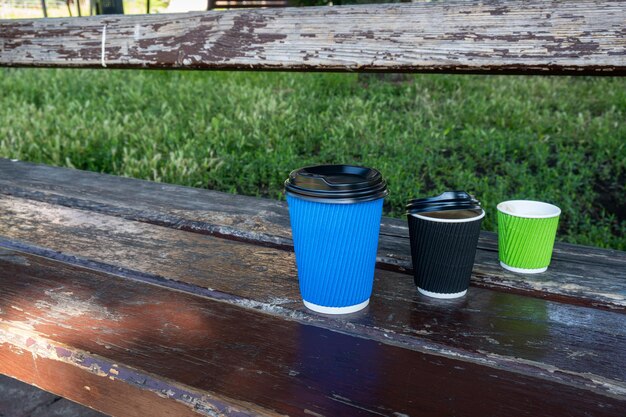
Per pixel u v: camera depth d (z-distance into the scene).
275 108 4.79
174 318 1.13
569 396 0.88
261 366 0.97
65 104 5.31
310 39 1.24
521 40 1.07
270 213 1.72
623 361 0.96
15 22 1.67
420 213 1.14
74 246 1.48
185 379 0.93
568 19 1.03
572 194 3.33
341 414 0.85
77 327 1.10
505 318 1.10
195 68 1.41
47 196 1.92
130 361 0.98
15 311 1.16
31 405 1.89
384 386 0.91
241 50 1.33
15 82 6.04
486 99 5.44
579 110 5.09
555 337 1.03
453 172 3.64
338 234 1.04
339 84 5.85
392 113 4.94
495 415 0.84
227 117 4.78
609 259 1.37
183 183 3.58
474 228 1.13
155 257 1.41
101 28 1.52
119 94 5.57
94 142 4.15
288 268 1.34
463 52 1.11
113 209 1.77
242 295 1.20
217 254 1.42
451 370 0.95
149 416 0.96
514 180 3.59
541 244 1.27
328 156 3.96
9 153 3.97
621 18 0.99
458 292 1.18
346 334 1.06
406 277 1.29
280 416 0.85
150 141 4.09
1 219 1.69
